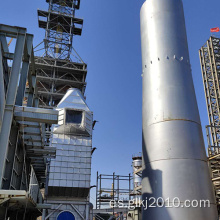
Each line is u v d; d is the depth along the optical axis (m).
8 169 18.33
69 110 35.69
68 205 32.34
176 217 14.38
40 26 63.19
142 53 21.47
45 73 54.97
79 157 34.19
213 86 71.25
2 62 17.55
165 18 20.56
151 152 17.03
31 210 28.80
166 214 14.72
